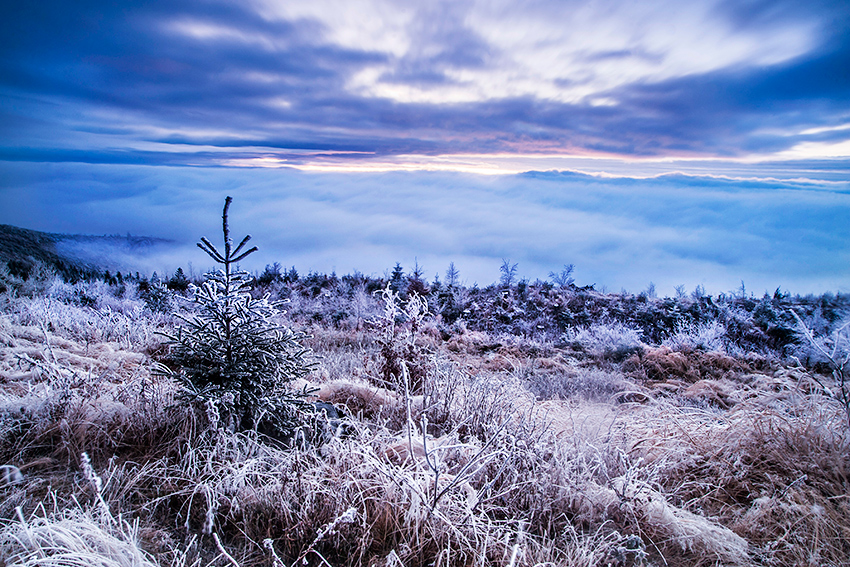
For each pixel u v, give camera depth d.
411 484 2.45
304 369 3.70
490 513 2.73
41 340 5.54
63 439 2.89
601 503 2.82
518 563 2.19
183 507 2.51
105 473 2.62
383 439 3.31
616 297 17.75
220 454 2.86
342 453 2.89
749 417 3.60
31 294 10.91
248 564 2.17
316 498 2.53
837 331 3.97
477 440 3.29
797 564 2.29
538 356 9.87
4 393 3.41
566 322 14.77
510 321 14.81
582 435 3.85
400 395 4.42
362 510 2.53
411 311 6.50
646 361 8.96
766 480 3.09
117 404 3.29
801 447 3.19
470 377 5.98
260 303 3.54
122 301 12.47
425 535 2.38
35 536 2.00
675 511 2.71
